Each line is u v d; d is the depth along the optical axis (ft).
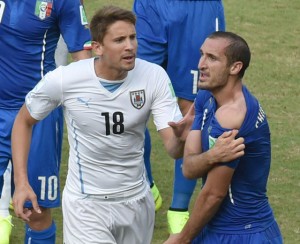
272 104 114.83
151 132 104.27
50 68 68.08
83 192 58.90
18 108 67.31
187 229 52.37
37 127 66.33
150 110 57.62
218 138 49.88
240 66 50.24
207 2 77.66
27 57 66.54
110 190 58.80
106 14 54.75
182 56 77.82
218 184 50.47
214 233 53.36
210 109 51.31
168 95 57.26
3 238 69.36
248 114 50.19
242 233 53.01
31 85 67.21
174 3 77.25
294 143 99.45
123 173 58.59
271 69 130.21
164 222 79.82
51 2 65.62
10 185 68.69
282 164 92.68
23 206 58.80
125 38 54.60
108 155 57.88
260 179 52.49
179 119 57.21
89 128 57.16
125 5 161.89
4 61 66.54
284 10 160.86
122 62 54.70
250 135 50.47
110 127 56.95
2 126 67.05
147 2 78.02
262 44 142.31
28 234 68.69
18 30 65.67
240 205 52.65
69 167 59.72
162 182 89.20
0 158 67.31
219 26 78.95
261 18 155.84
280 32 148.77
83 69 56.34
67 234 60.34
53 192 67.62
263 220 53.47
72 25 66.54
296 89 121.70
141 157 59.21
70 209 59.62
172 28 77.20
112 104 56.44
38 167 66.59
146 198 60.49
